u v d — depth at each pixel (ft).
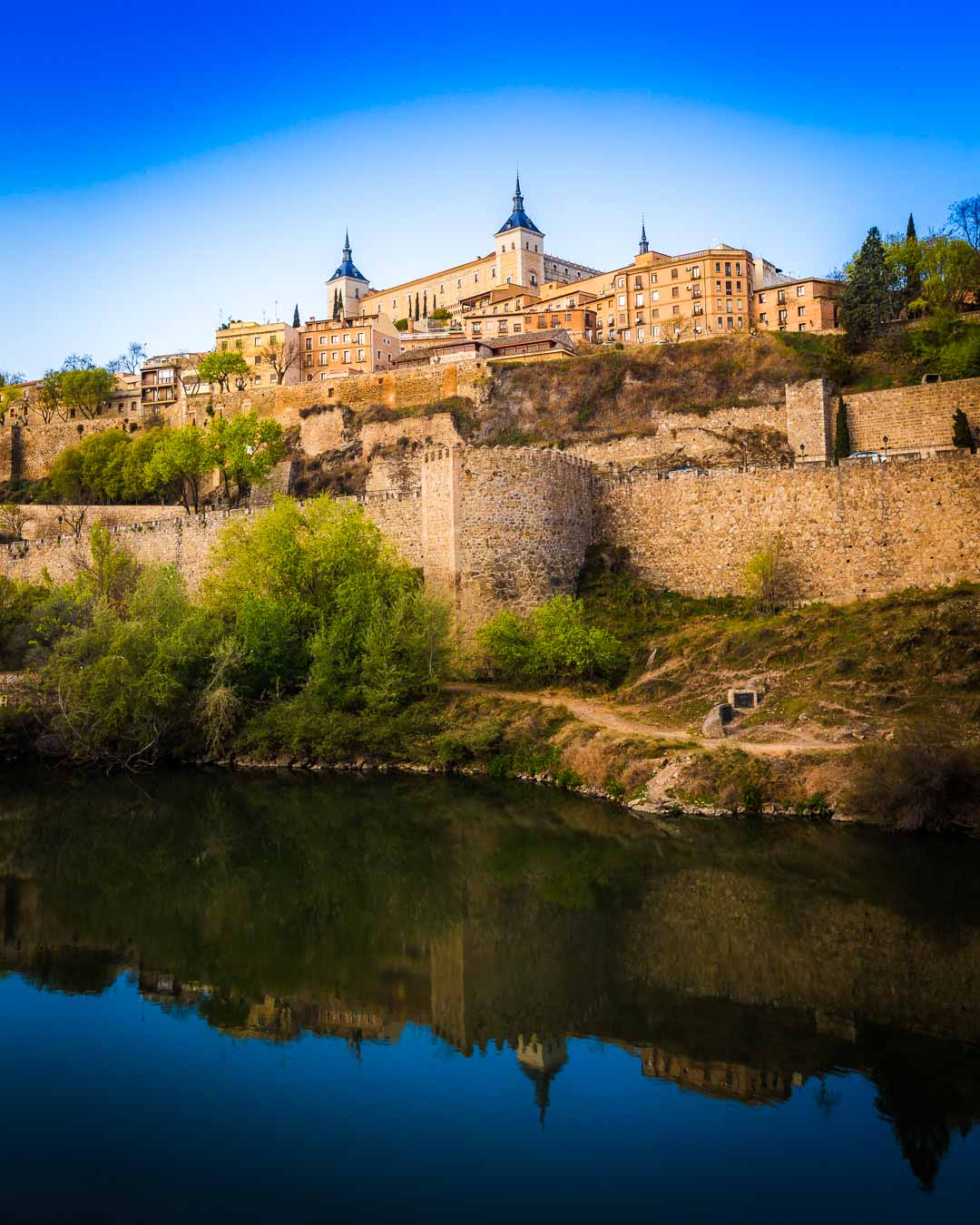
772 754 115.96
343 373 488.85
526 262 576.61
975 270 308.81
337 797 138.00
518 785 132.67
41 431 440.86
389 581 171.12
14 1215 49.93
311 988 79.00
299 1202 50.88
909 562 153.07
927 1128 56.03
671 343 330.95
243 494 338.54
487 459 168.86
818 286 422.00
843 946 80.48
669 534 177.68
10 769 163.94
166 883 107.55
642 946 82.53
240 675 167.53
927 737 107.86
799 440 249.14
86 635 165.48
